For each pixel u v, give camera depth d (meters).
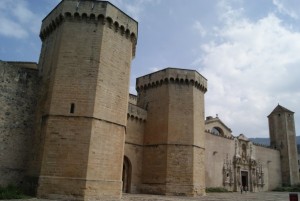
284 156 63.94
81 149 19.94
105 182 20.61
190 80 35.03
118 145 22.31
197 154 33.53
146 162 34.22
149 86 37.03
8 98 21.66
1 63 21.73
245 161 52.91
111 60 22.83
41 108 22.09
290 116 66.56
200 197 30.33
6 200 17.30
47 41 24.97
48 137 20.06
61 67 21.44
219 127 57.94
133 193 32.28
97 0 22.89
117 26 23.67
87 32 22.33
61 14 22.66
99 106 21.22
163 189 31.56
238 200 28.00
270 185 58.91
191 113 34.09
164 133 33.50
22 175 21.36
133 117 34.56
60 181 19.20
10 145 21.14
